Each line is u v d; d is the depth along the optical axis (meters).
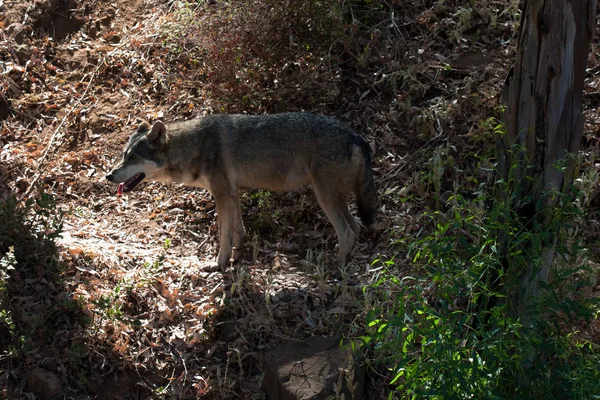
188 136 7.00
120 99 9.08
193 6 9.88
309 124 6.92
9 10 9.82
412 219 7.45
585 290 6.18
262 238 7.64
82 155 8.50
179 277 6.94
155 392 6.10
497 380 5.14
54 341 6.37
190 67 9.34
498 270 5.38
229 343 6.39
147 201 8.07
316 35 8.88
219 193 7.05
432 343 5.03
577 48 5.62
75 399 6.10
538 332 5.21
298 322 6.47
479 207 7.06
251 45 8.69
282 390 5.86
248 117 7.09
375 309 5.43
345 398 5.77
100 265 7.00
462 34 9.12
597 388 4.93
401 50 9.09
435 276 5.19
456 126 8.20
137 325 6.45
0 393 6.08
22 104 9.04
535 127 5.76
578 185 7.33
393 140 8.24
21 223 6.95
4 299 6.40
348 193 7.01
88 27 9.90
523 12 5.82
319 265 7.15
